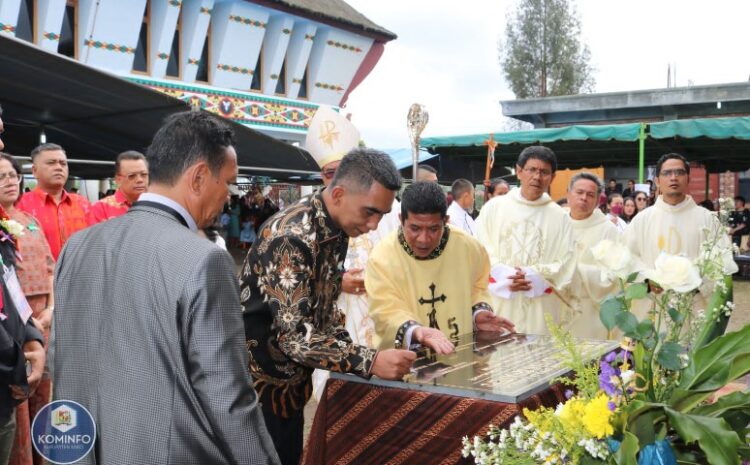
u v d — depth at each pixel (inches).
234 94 660.7
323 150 146.5
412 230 105.7
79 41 564.7
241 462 55.7
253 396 58.7
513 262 160.1
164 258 58.2
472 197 254.5
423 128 178.7
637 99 700.0
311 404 211.8
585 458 63.5
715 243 73.5
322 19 698.2
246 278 85.4
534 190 161.3
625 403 64.3
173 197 63.3
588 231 181.2
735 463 58.2
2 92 274.8
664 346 65.1
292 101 711.1
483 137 465.7
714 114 679.1
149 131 327.9
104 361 58.3
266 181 553.9
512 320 156.3
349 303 150.3
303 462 93.2
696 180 723.4
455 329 113.0
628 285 70.0
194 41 625.3
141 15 581.6
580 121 742.5
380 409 83.3
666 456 62.7
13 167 149.9
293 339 83.0
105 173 405.4
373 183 83.9
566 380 69.7
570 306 163.2
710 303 72.1
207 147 63.1
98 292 60.2
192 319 56.4
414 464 80.6
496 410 74.0
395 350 82.2
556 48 1143.6
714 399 83.0
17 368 104.3
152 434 56.1
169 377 56.6
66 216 179.0
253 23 658.2
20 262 127.8
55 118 311.1
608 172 692.1
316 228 85.6
